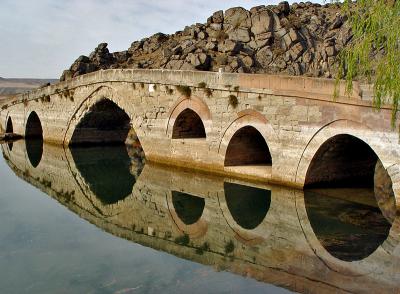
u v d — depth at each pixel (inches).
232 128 811.4
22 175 1021.8
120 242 544.4
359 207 631.8
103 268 454.9
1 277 435.5
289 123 708.0
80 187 903.7
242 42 1350.9
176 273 436.5
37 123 1622.8
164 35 1849.2
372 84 580.7
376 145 585.3
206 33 1462.8
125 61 1771.7
